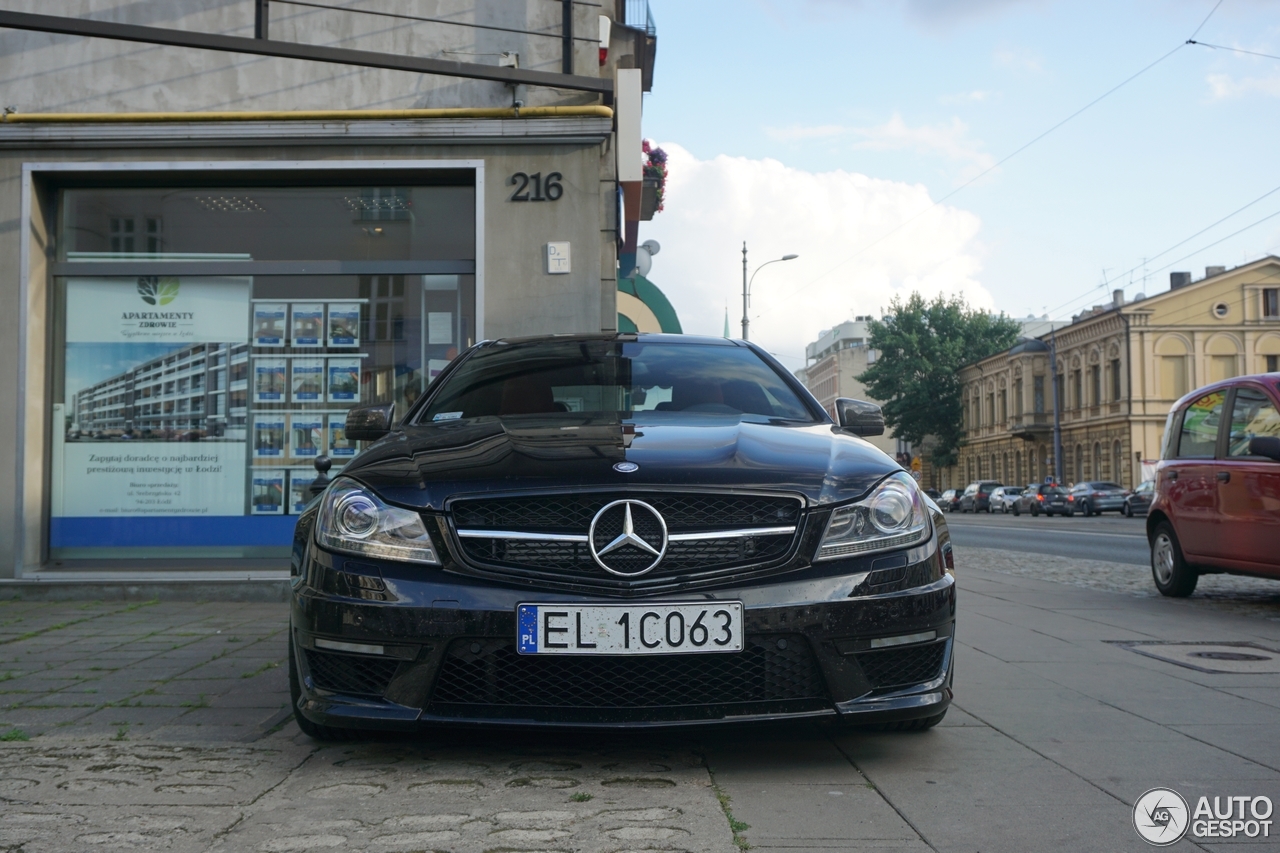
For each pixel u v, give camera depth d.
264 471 8.93
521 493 3.44
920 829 2.97
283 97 8.82
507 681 3.39
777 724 3.39
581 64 9.11
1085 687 5.00
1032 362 64.25
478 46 9.07
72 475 8.82
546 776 3.48
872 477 3.65
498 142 8.83
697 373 4.88
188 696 4.78
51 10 8.79
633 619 3.32
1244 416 8.58
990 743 3.94
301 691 3.69
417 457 3.77
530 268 8.85
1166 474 9.47
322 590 3.51
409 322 9.01
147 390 8.88
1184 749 3.86
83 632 6.71
